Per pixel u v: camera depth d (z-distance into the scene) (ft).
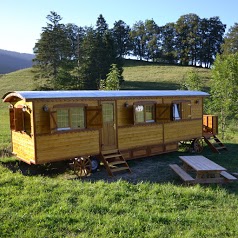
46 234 23.12
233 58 82.89
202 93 66.44
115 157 48.49
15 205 28.14
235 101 81.41
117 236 23.18
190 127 62.80
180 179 42.57
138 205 29.48
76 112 44.83
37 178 38.09
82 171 44.65
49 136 41.75
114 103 49.73
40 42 183.83
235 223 26.16
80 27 300.40
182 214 27.78
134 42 377.09
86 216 26.25
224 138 78.59
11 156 51.26
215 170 39.37
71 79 171.94
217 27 320.50
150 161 54.90
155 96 55.31
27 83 201.36
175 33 339.98
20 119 42.65
